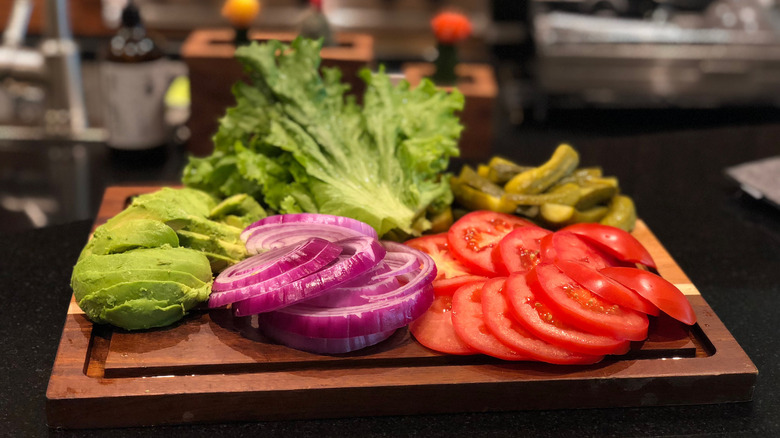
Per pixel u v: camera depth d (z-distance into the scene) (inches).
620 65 94.3
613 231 45.4
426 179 53.1
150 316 39.7
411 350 39.8
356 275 39.1
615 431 37.7
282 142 50.2
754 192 61.4
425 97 54.5
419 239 49.2
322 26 73.4
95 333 41.3
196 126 76.0
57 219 70.7
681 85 95.7
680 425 38.2
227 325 41.4
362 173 50.4
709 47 93.6
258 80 52.6
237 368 38.5
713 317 43.6
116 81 74.2
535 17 95.4
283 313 39.0
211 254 44.1
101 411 36.3
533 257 44.3
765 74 95.0
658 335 41.9
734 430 37.9
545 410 38.9
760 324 46.8
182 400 36.6
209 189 52.7
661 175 68.0
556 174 53.2
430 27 113.8
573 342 37.7
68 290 48.2
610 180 53.0
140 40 74.2
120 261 39.5
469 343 38.8
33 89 83.6
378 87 53.8
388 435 37.1
